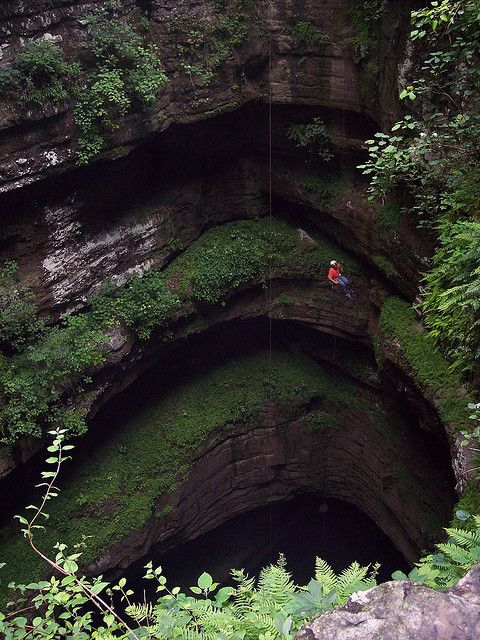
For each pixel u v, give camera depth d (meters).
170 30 13.71
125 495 14.72
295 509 20.12
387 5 12.21
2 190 11.48
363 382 16.62
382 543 19.09
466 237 6.88
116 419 15.62
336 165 15.33
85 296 13.82
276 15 14.48
